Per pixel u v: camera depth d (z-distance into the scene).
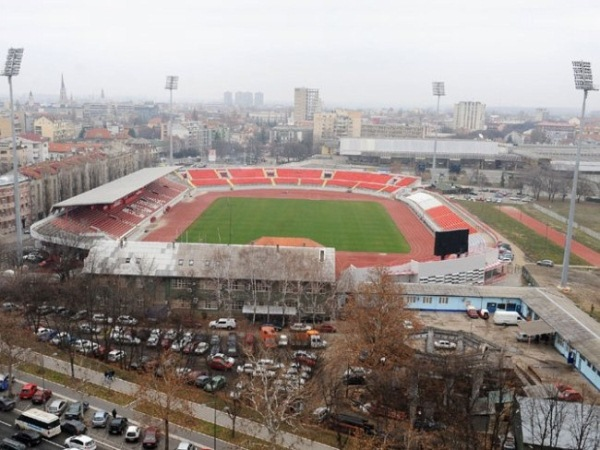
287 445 89.31
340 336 133.50
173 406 93.44
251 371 112.44
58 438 89.88
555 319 134.25
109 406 99.50
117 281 144.25
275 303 149.00
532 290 157.38
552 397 91.38
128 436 89.44
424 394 98.88
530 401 91.56
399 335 112.19
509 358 114.31
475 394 97.75
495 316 144.62
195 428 93.25
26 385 102.75
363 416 98.31
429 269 173.00
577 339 122.19
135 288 145.38
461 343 127.06
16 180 191.12
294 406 98.31
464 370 100.62
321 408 99.00
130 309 137.00
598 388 109.56
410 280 172.75
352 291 143.62
